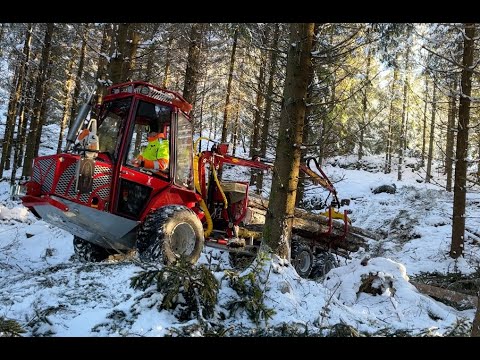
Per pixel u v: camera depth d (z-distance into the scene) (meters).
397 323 5.45
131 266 5.32
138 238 6.43
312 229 9.47
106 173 6.44
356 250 11.30
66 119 26.75
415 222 17.81
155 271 4.47
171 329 3.73
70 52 20.67
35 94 20.64
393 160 35.38
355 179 28.12
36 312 4.05
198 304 4.16
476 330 4.04
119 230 6.59
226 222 8.33
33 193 6.29
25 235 11.64
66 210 6.05
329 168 32.00
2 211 13.59
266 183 22.64
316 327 4.43
